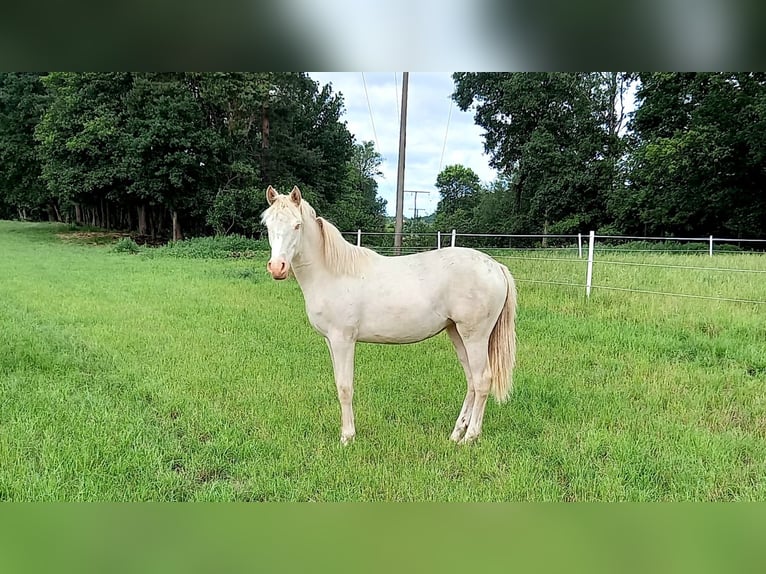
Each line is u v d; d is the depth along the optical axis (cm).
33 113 2859
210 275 1195
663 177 2061
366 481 307
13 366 508
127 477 314
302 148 2889
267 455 342
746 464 330
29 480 300
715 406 423
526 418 399
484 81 2780
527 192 2911
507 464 329
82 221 3331
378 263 375
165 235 2714
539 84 2606
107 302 847
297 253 351
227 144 2391
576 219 2580
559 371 512
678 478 307
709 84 1831
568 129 2684
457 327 366
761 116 1680
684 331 630
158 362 534
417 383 484
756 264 1058
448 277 359
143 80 2191
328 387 471
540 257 1295
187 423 389
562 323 688
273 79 2542
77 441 348
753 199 1933
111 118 2217
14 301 834
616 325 671
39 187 3031
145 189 2288
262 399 437
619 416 397
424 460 335
